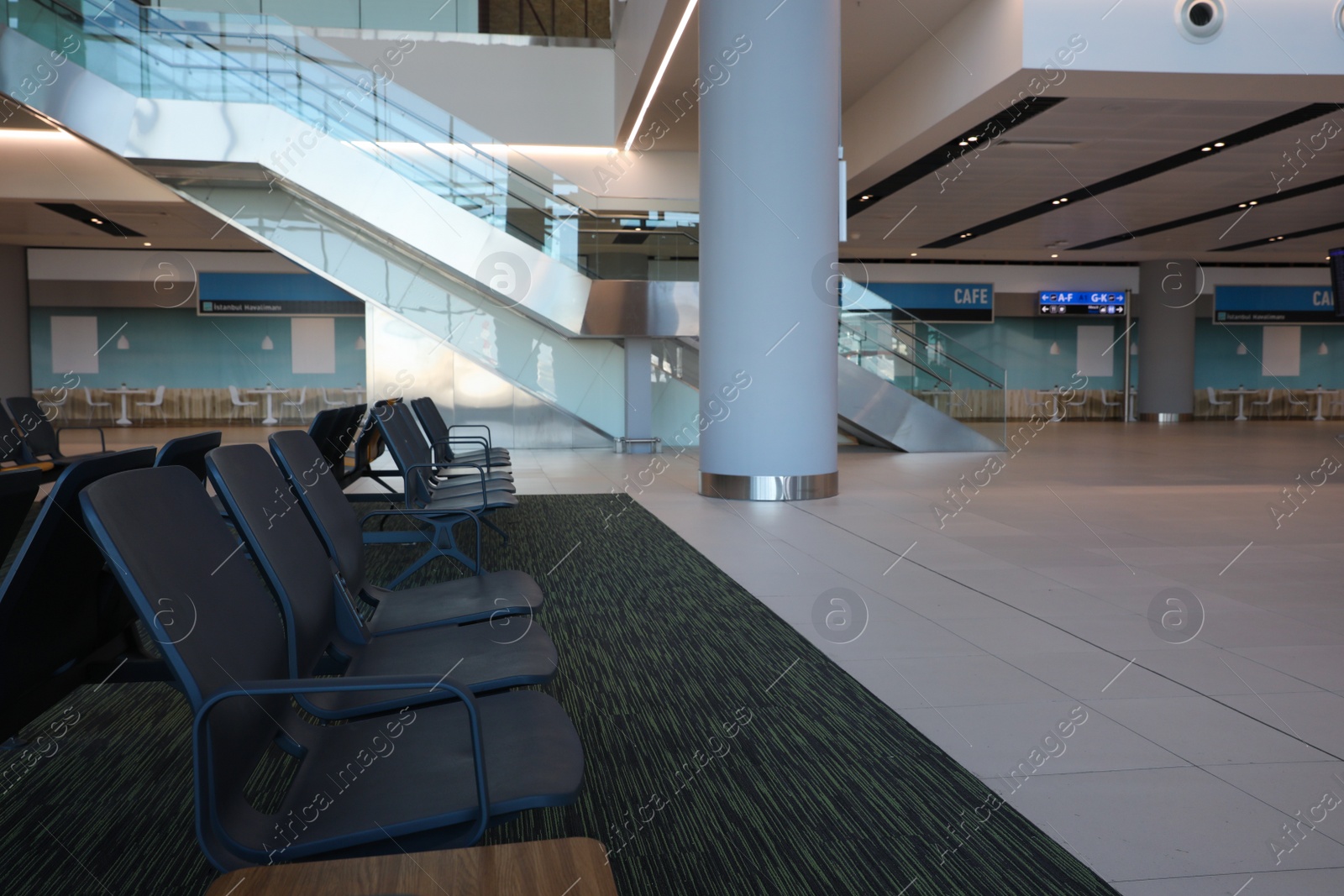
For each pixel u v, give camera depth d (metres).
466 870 1.18
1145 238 18.77
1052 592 4.81
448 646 2.40
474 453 7.90
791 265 7.87
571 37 13.99
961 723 3.03
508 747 1.78
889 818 2.39
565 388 12.65
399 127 10.83
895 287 21.75
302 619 1.97
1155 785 2.55
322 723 2.92
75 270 18.91
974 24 9.39
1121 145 11.43
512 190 11.27
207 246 18.86
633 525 6.93
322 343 20.12
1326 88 9.18
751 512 7.50
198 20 10.16
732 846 2.26
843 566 5.49
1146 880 2.07
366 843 1.48
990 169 12.65
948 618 4.32
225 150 10.27
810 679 3.48
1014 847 2.23
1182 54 8.62
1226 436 16.78
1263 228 17.52
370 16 13.51
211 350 19.86
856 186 13.78
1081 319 22.89
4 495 1.68
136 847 2.26
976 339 22.67
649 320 11.80
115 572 1.37
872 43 10.59
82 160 13.45
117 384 19.58
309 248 11.69
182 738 2.95
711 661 3.71
